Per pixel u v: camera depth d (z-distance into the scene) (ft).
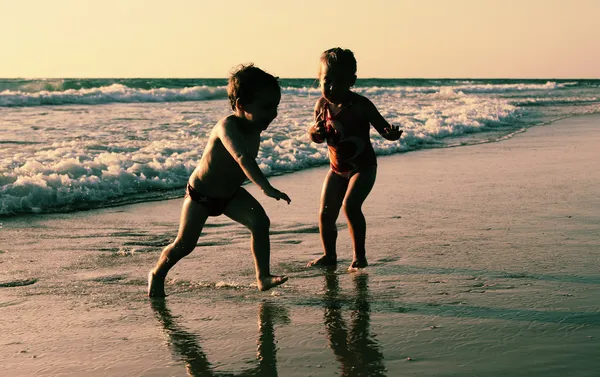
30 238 17.08
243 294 12.24
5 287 12.76
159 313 11.09
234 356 9.01
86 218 19.84
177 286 12.84
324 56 14.39
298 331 10.03
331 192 14.49
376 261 14.52
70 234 17.66
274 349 9.27
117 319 10.77
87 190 23.12
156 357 9.01
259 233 11.84
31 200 21.40
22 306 11.52
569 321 10.23
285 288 12.59
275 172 30.17
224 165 11.55
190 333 10.03
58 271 13.98
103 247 16.24
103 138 37.76
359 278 13.20
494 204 21.36
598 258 14.38
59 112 61.00
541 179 26.63
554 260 14.26
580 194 22.94
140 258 15.20
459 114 62.18
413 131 46.50
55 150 30.81
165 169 27.43
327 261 14.53
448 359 8.71
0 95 72.90
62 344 9.56
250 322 10.53
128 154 30.45
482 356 8.80
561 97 118.52
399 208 20.88
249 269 14.12
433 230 17.60
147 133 40.78
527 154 35.73
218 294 12.26
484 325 10.11
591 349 9.01
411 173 29.12
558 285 12.33
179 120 51.44
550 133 48.67
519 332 9.75
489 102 89.56
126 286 12.90
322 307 11.31
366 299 11.72
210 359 8.92
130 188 24.84
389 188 24.93
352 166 14.35
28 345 9.52
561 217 19.07
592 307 10.93
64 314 11.07
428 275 13.29
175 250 12.06
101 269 14.19
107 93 84.23
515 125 57.21
